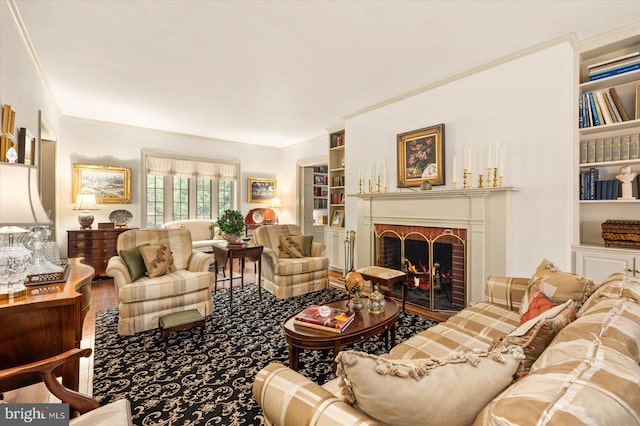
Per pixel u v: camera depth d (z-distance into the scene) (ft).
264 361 7.39
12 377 3.61
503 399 2.09
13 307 4.41
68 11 7.33
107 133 16.87
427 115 11.93
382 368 2.47
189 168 19.62
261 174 22.93
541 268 6.75
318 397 2.87
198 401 5.87
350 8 7.23
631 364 2.34
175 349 8.00
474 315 6.60
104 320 10.05
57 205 14.70
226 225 12.98
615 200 8.25
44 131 12.39
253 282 15.23
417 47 9.04
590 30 8.23
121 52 9.28
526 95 9.34
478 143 10.41
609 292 4.45
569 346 2.71
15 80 7.73
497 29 8.17
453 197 10.66
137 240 10.84
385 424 2.52
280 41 8.66
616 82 8.57
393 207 12.71
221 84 11.67
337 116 15.84
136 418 5.38
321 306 7.47
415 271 12.03
